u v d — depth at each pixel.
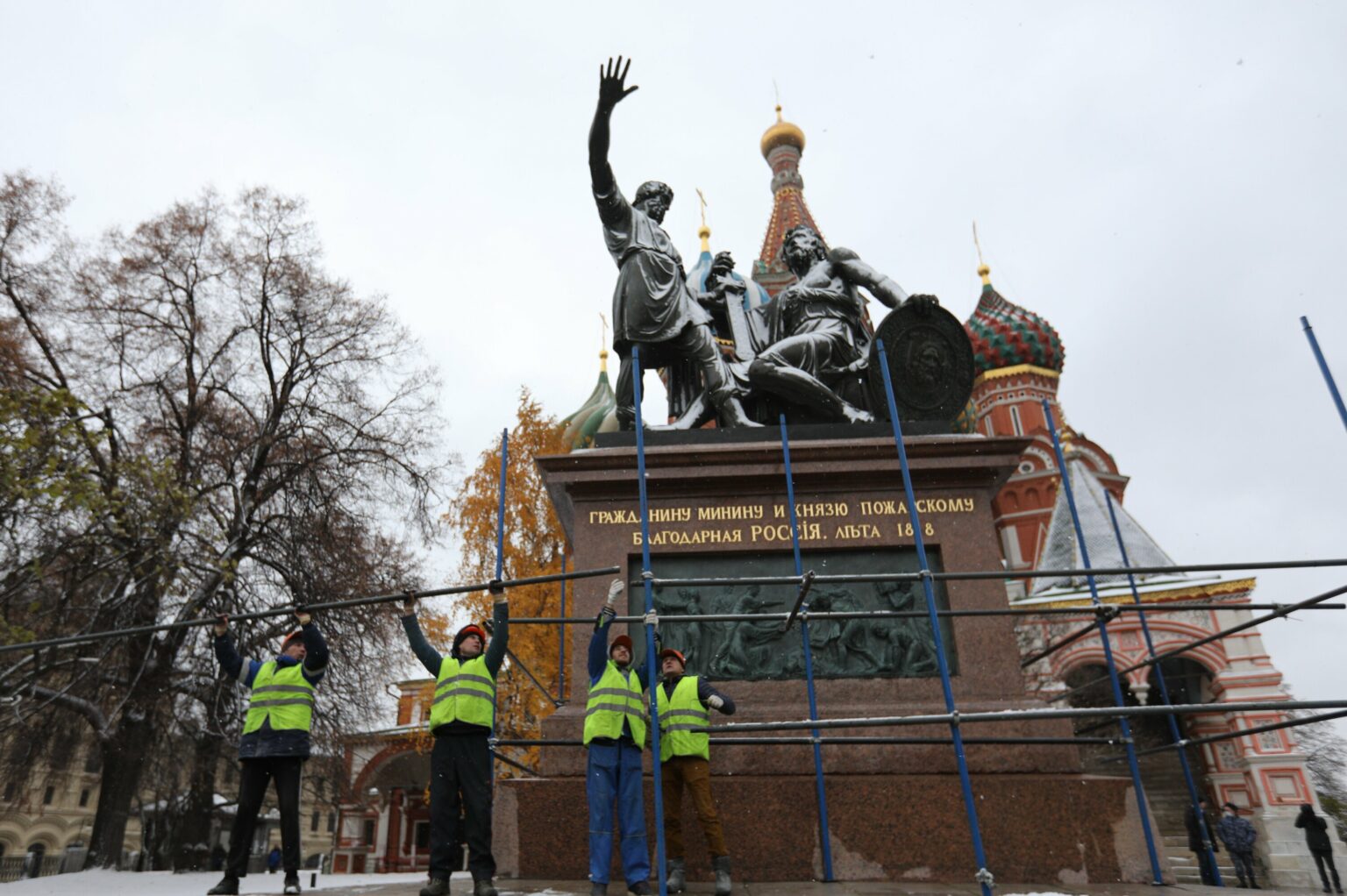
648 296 10.34
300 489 22.28
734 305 11.55
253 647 19.94
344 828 49.53
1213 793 25.09
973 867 7.01
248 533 21.22
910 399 9.75
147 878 13.34
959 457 8.87
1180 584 26.36
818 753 6.97
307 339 23.94
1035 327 47.78
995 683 8.14
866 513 8.85
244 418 23.88
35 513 16.66
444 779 6.01
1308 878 23.00
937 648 5.97
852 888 6.44
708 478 8.94
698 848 7.15
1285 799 23.97
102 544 18.33
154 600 19.66
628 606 8.62
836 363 10.42
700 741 6.33
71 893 10.41
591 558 8.80
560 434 29.92
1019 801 7.21
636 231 10.67
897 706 7.95
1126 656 26.11
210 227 23.91
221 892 6.22
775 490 8.98
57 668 19.42
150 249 23.41
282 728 6.58
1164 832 23.80
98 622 19.09
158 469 18.53
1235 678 25.27
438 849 5.93
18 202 21.72
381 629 22.00
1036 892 6.45
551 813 7.33
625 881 6.41
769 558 8.77
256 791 6.50
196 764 22.08
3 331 20.80
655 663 5.83
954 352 9.84
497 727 23.14
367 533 22.98
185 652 20.44
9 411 15.20
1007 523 42.12
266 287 23.66
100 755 23.59
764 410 10.44
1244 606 7.86
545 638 24.75
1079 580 27.80
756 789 7.38
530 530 27.48
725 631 8.43
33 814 48.78
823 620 8.38
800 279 11.48
